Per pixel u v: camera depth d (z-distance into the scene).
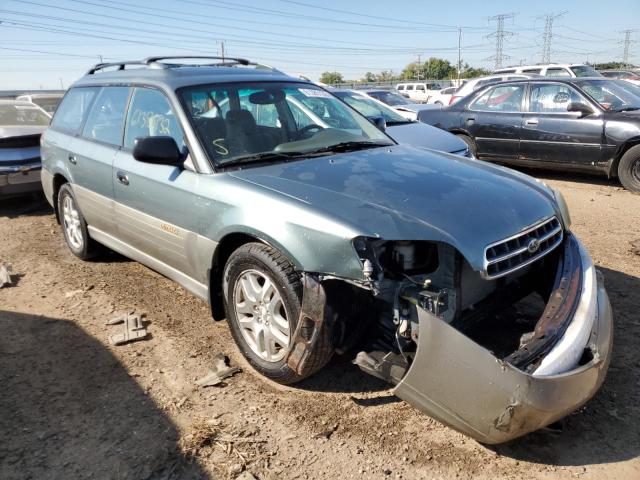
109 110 4.53
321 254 2.68
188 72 4.05
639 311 3.99
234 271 3.22
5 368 3.44
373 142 4.00
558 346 2.48
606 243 5.55
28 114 8.47
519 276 3.11
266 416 2.93
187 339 3.78
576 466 2.55
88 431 2.83
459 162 3.66
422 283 2.61
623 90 8.38
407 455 2.63
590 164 8.04
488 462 2.58
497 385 2.29
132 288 4.69
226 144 3.53
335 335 2.78
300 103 4.16
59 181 5.43
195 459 2.62
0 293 4.65
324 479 2.49
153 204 3.77
